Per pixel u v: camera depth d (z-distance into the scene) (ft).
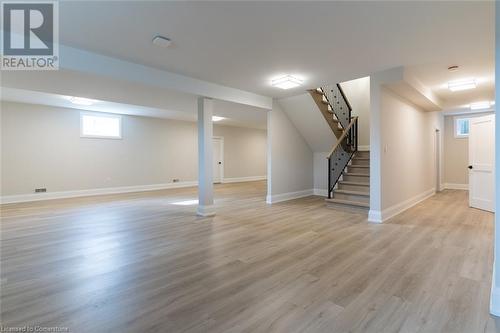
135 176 27.53
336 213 16.52
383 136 14.48
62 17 8.34
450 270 8.32
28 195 21.20
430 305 6.40
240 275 8.07
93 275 8.05
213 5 7.69
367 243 10.89
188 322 5.79
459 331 5.46
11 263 8.93
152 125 28.84
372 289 7.19
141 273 8.21
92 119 24.81
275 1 7.49
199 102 15.56
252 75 13.98
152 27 8.99
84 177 24.09
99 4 7.62
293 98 19.26
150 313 6.12
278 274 8.13
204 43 10.19
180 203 20.36
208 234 12.24
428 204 19.07
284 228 13.20
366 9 7.87
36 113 21.57
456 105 22.34
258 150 40.27
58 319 5.88
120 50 10.82
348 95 24.26
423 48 10.67
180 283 7.57
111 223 14.26
